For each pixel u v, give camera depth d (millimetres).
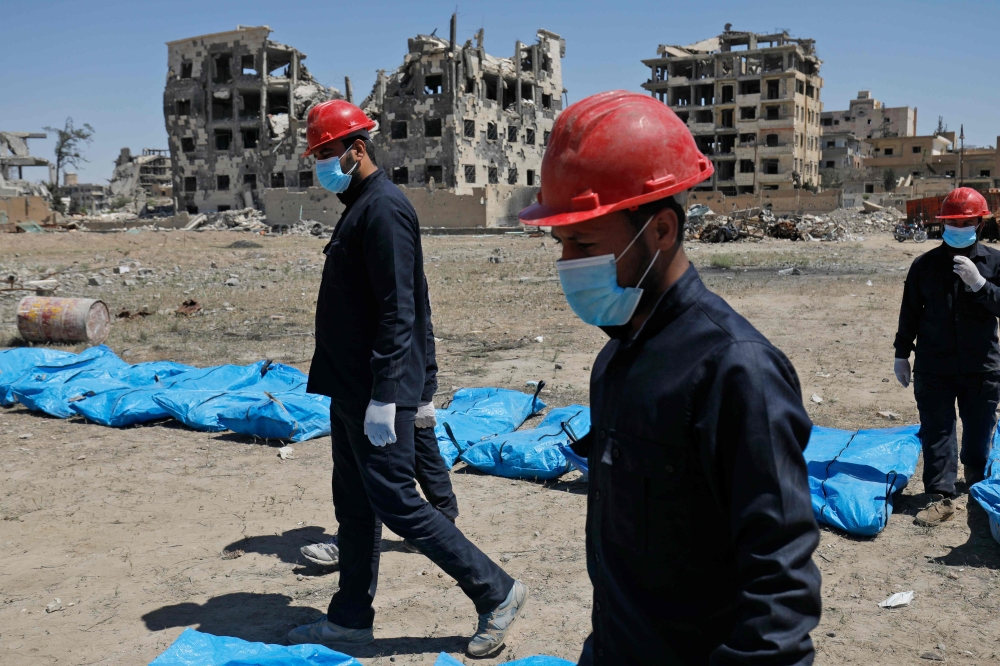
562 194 1528
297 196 61094
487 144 65250
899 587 3973
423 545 3277
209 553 4559
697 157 1562
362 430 3281
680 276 1518
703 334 1423
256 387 7969
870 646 3426
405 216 3191
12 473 5945
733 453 1359
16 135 101562
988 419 4973
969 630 3539
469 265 26500
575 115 1544
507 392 7355
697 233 42125
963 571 4109
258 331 12727
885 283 19047
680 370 1425
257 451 6441
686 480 1440
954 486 5055
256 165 67250
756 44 86125
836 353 10203
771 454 1325
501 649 3453
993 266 4727
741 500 1344
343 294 3258
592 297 1547
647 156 1480
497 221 58938
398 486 3234
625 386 1513
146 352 10859
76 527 4934
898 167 95812
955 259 4641
